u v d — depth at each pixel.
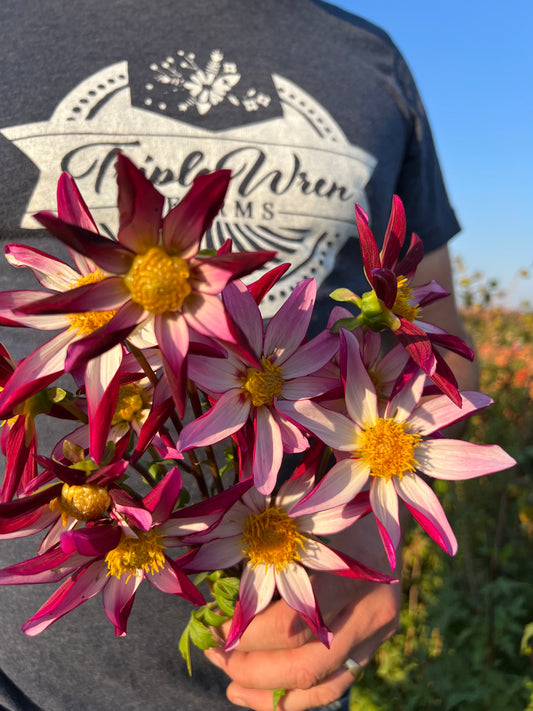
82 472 0.23
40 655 0.39
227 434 0.25
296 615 0.33
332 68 0.42
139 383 0.26
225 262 0.20
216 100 0.39
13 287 0.38
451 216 0.54
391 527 0.26
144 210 0.20
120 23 0.39
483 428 1.30
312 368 0.27
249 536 0.29
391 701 0.89
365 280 0.44
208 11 0.40
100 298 0.20
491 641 0.92
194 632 0.33
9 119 0.37
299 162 0.40
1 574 0.22
